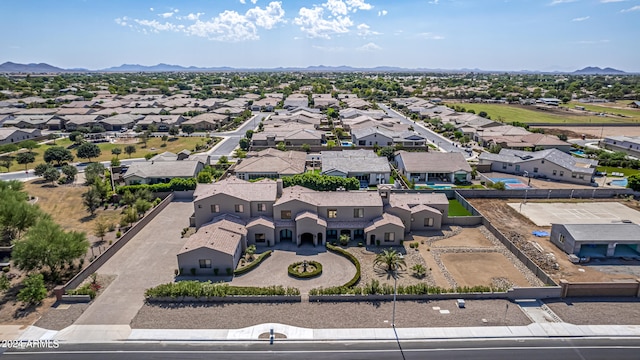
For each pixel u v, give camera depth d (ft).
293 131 415.03
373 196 199.41
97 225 198.39
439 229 205.26
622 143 386.32
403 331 126.82
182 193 255.09
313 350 118.21
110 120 506.07
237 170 280.92
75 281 148.46
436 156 303.89
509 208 239.50
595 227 180.96
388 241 187.32
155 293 141.08
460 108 629.10
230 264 160.25
